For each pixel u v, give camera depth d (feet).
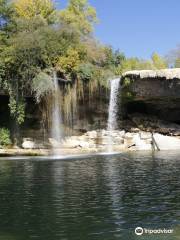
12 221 36.68
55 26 120.57
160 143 117.80
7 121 116.78
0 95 116.16
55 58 114.83
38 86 109.09
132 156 95.09
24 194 47.70
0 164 81.46
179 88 117.19
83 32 145.79
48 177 60.75
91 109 122.42
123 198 44.86
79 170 68.49
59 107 118.11
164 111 131.44
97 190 49.37
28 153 109.09
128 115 129.90
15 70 110.52
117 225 35.17
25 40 109.81
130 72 115.55
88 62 122.21
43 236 32.65
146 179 56.90
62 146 117.80
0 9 116.78
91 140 120.37
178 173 62.39
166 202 42.65
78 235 32.81
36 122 118.11
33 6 146.30
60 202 43.37
